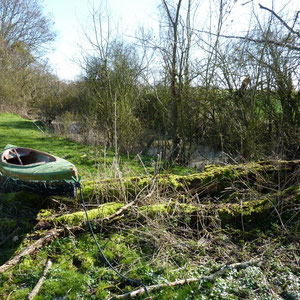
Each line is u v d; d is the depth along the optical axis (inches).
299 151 300.0
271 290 125.4
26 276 135.0
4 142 457.4
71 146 453.1
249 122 309.3
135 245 161.0
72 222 173.9
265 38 289.7
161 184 213.5
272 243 160.9
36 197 207.6
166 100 398.0
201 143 408.8
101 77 475.8
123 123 439.2
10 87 949.2
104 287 128.3
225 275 134.7
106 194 211.6
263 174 221.9
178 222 180.5
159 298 121.8
